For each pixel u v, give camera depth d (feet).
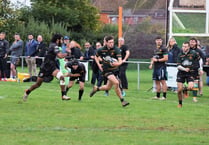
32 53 169.07
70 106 109.60
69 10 370.94
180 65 115.44
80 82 119.03
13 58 169.89
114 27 396.16
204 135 81.35
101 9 442.50
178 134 81.82
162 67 129.39
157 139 77.51
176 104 119.14
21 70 193.88
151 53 240.32
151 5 251.19
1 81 165.48
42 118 93.30
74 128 84.79
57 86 152.66
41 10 360.89
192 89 123.65
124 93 133.90
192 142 75.92
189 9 199.72
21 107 106.22
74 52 165.89
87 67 167.84
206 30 199.62
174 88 149.59
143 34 246.06
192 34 199.41
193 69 115.65
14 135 78.28
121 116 97.81
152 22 248.52
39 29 308.19
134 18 252.01
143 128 86.38
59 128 84.23
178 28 199.00
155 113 102.78
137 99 127.13
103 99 123.44
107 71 110.01
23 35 300.20
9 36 298.35
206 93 150.71
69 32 346.13
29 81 165.89
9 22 299.79
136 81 187.83
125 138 77.66
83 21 385.91
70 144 72.90
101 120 92.89
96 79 163.73
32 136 77.82
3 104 109.81
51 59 113.19
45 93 132.26
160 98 130.82
